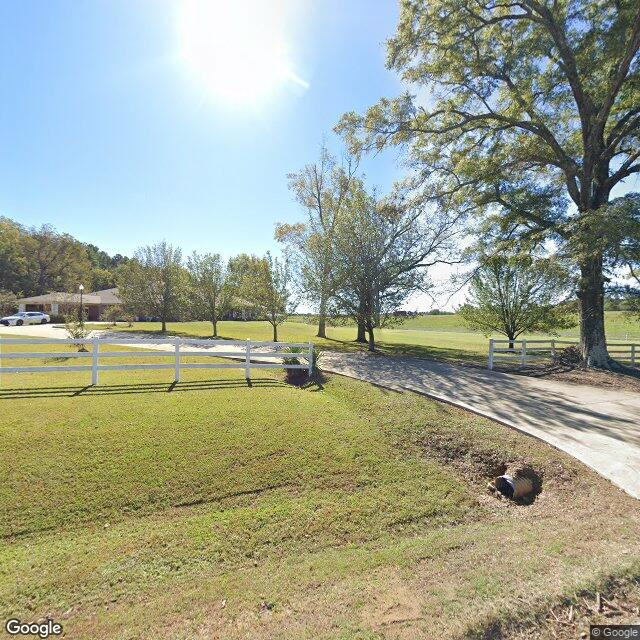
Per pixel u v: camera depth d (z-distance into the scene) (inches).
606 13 497.4
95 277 2664.9
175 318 1185.4
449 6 485.7
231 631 107.5
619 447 235.1
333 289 735.1
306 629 102.8
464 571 126.8
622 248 411.2
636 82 505.4
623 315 579.8
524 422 278.8
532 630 91.4
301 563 146.9
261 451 233.8
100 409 277.0
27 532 162.6
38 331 908.6
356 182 890.7
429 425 277.9
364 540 164.9
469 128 601.9
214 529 169.5
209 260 1010.1
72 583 134.9
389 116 585.3
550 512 179.9
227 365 396.5
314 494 199.2
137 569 143.5
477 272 693.3
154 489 194.4
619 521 155.3
